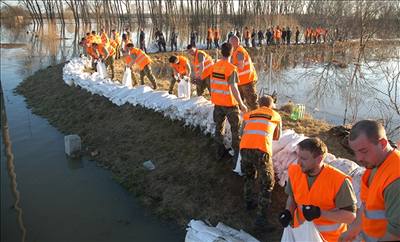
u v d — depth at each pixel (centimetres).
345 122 1152
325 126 822
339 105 1359
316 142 324
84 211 638
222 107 643
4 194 438
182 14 4053
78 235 571
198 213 607
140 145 834
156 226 595
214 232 512
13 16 5044
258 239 528
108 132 938
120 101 1030
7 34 4084
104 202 665
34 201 667
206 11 4100
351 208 324
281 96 1495
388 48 2356
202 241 505
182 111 822
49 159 848
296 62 2533
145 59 1160
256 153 519
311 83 1748
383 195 260
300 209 349
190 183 674
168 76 1817
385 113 1223
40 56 2439
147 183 711
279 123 538
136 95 988
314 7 4075
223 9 4197
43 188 715
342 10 3000
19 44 3148
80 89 1238
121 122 951
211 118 756
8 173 423
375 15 1933
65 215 625
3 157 402
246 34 2998
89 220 611
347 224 347
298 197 345
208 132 755
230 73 616
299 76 1952
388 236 254
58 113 1152
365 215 283
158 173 725
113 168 796
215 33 2814
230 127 686
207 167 691
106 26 4528
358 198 485
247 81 791
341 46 2933
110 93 1085
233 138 642
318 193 330
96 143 918
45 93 1370
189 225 559
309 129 793
